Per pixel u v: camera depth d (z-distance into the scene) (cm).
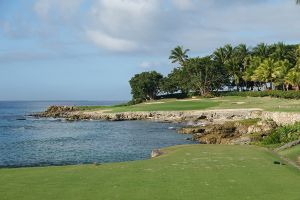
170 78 14350
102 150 4266
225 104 9269
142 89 14262
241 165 2120
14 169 2089
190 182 1673
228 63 13225
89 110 12219
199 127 6050
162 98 14375
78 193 1489
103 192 1505
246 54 13250
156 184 1636
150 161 2344
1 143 5066
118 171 1958
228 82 13438
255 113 6944
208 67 12762
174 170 1973
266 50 12750
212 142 4544
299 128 3541
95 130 6894
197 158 2419
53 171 1991
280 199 1400
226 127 5388
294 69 10325
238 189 1547
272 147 3072
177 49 14375
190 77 13312
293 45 12000
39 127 7944
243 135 4419
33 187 1595
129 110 10069
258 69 11438
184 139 5069
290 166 2114
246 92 11531
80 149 4378
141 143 4844
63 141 5241
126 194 1472
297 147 2759
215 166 2091
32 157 3816
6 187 1597
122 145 4681
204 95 12425
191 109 8944
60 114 12319
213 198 1414
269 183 1656
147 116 9156
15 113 16238
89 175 1852
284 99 9325
